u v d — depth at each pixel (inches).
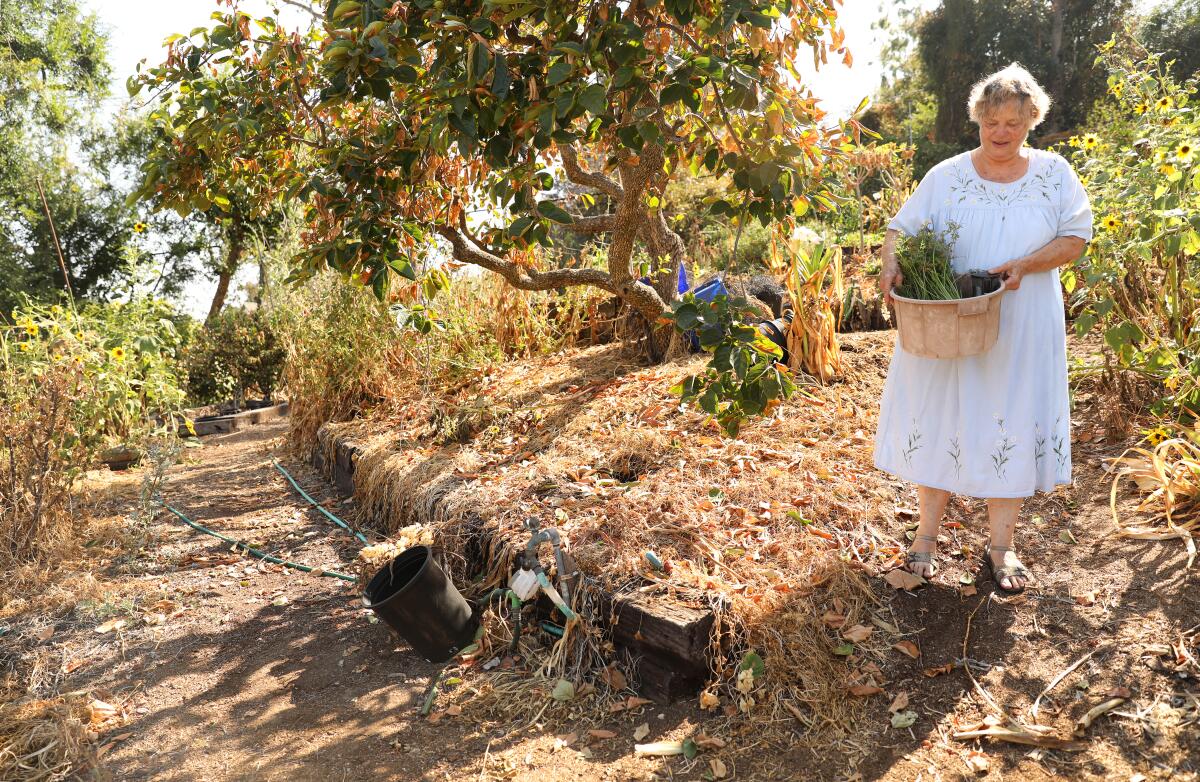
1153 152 142.3
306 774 96.4
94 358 243.8
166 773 98.3
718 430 157.8
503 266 181.5
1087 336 180.1
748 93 105.5
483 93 106.2
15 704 115.5
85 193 751.1
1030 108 99.4
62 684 121.8
